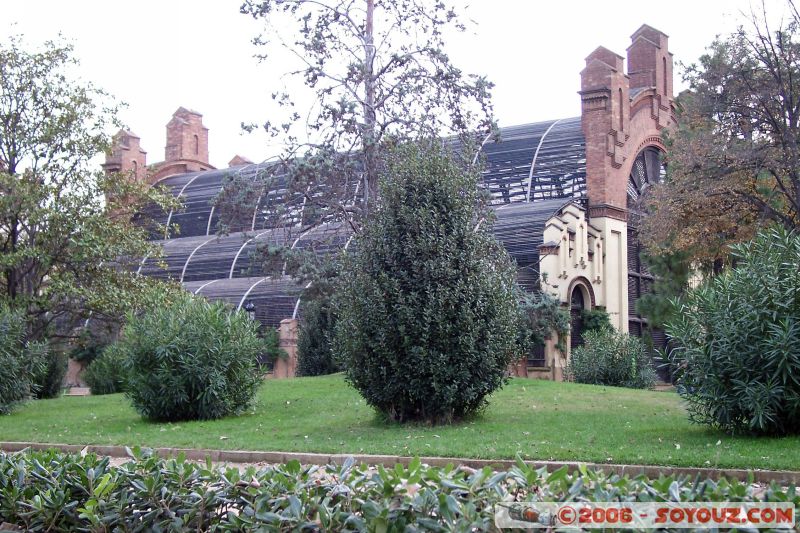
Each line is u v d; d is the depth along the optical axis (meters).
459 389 16.02
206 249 42.72
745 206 25.11
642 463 11.33
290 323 34.31
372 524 5.57
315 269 27.20
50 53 28.00
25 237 27.88
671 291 27.67
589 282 34.78
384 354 16.05
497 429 15.16
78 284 27.25
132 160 49.47
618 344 27.45
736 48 24.48
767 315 12.81
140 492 6.66
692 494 5.23
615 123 37.69
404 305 15.88
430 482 5.93
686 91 26.66
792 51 23.94
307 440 14.74
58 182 27.78
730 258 26.23
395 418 16.70
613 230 37.22
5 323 22.02
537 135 40.94
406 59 27.03
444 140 26.83
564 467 5.58
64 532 6.94
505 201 39.53
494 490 5.56
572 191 38.25
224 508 6.57
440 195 16.61
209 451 13.95
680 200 25.61
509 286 18.25
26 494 7.19
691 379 13.66
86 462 7.32
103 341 33.75
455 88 26.75
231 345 19.17
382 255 16.44
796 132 23.52
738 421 13.36
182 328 19.03
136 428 17.88
